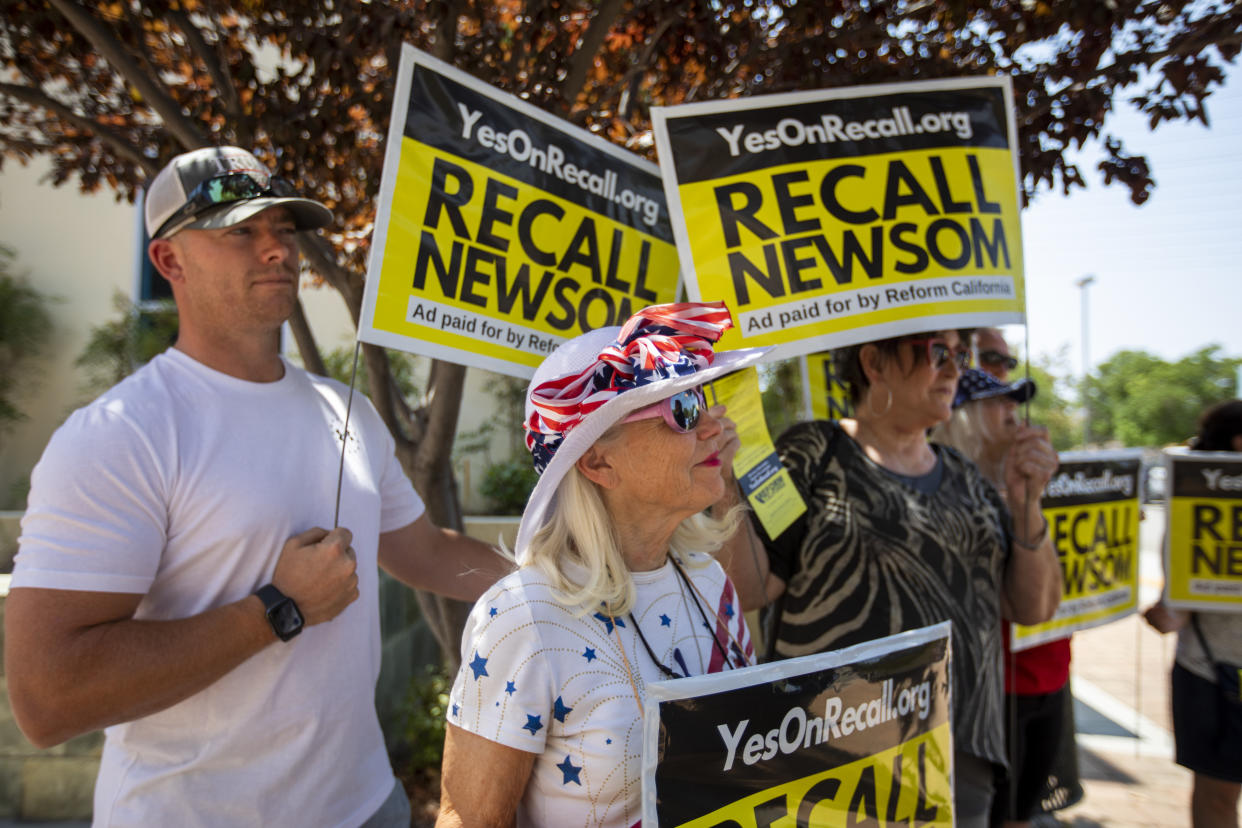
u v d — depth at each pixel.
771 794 1.21
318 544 1.54
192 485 1.52
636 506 1.28
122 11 2.93
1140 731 5.00
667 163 2.08
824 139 2.16
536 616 1.18
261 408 1.67
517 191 2.01
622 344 1.22
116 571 1.41
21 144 3.82
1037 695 2.97
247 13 3.00
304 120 2.79
